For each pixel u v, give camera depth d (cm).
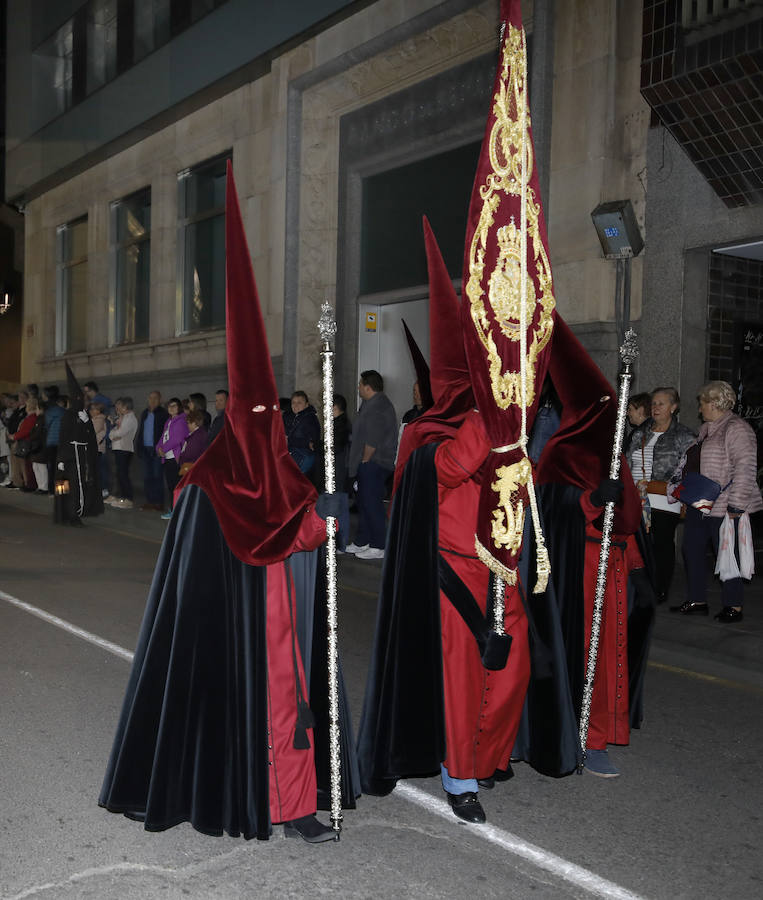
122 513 1389
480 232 363
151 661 346
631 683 468
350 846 358
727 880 339
